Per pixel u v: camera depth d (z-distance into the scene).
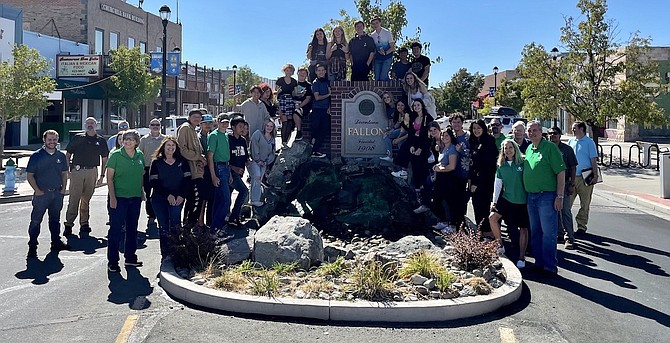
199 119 9.16
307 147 12.86
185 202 8.86
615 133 39.78
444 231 9.09
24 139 29.69
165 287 6.71
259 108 11.05
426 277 6.49
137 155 7.74
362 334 5.36
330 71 13.24
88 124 9.92
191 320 5.70
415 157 10.81
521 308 6.21
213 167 8.92
